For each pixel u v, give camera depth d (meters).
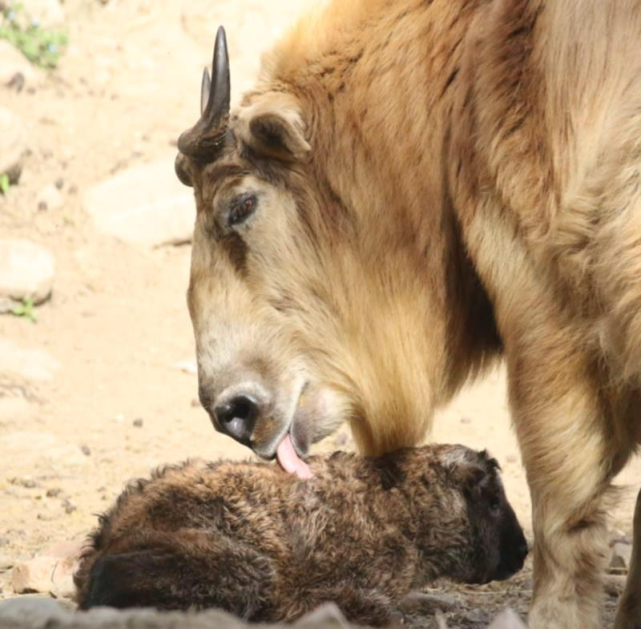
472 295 22.83
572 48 19.89
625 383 20.00
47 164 48.31
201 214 23.45
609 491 21.05
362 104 22.69
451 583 26.78
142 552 20.28
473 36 21.27
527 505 32.03
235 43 54.19
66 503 31.70
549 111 20.08
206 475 22.09
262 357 23.00
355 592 21.72
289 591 21.58
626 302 19.22
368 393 23.39
